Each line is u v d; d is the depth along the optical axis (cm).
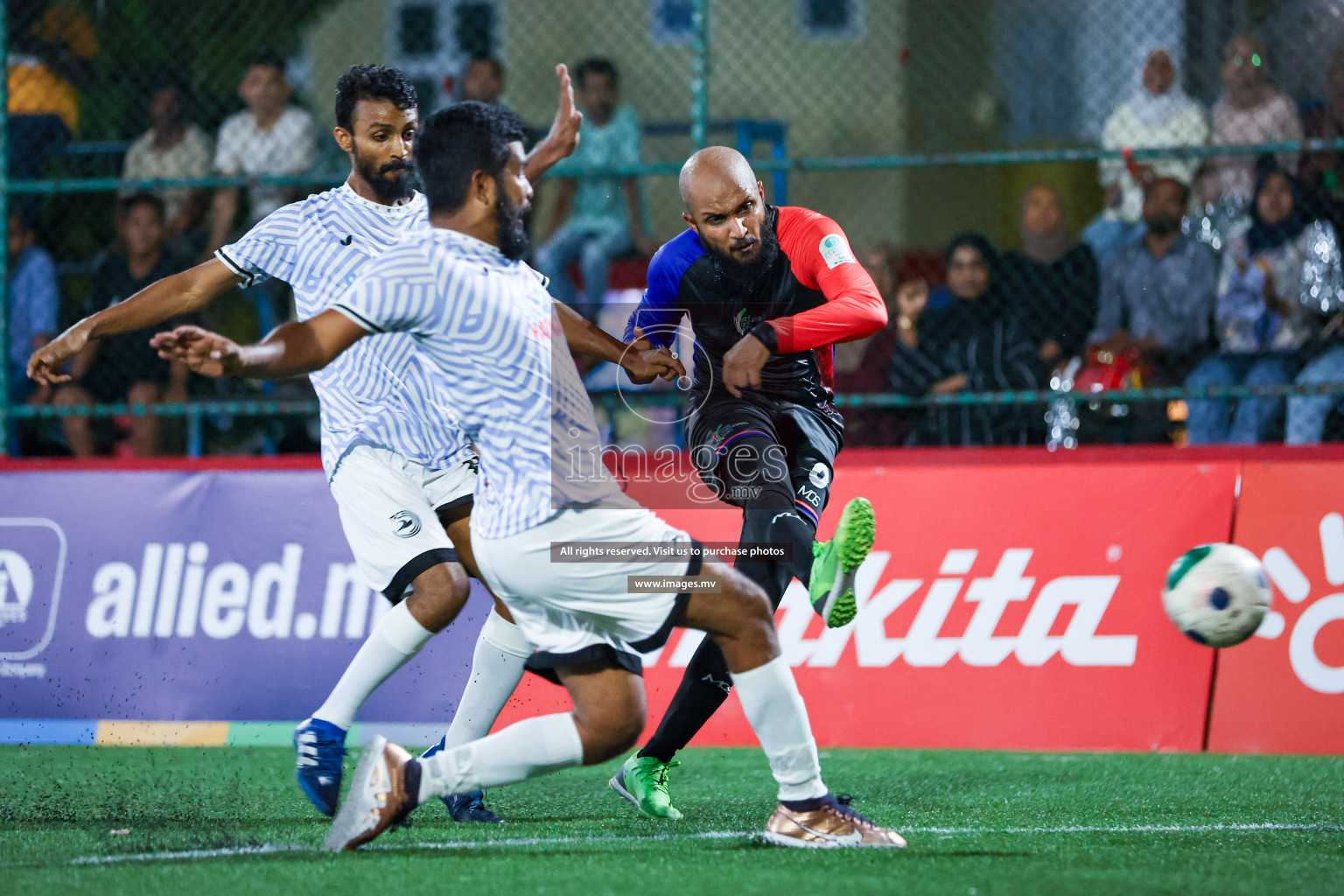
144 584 2006
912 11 4106
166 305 1401
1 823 1303
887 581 1898
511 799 1461
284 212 1421
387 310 978
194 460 2081
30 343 2388
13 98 2558
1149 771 1631
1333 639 1783
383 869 1061
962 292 2258
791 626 1900
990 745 1822
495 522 1014
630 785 1321
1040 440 2220
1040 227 2559
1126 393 2017
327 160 2739
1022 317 2245
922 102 4116
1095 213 3850
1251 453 1894
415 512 1352
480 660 1370
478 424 1016
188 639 1978
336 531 1984
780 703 1091
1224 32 2891
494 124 1016
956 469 1928
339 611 1953
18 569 2033
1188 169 2459
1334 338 2180
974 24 4069
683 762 1741
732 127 3111
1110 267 2280
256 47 2731
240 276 1416
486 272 1007
